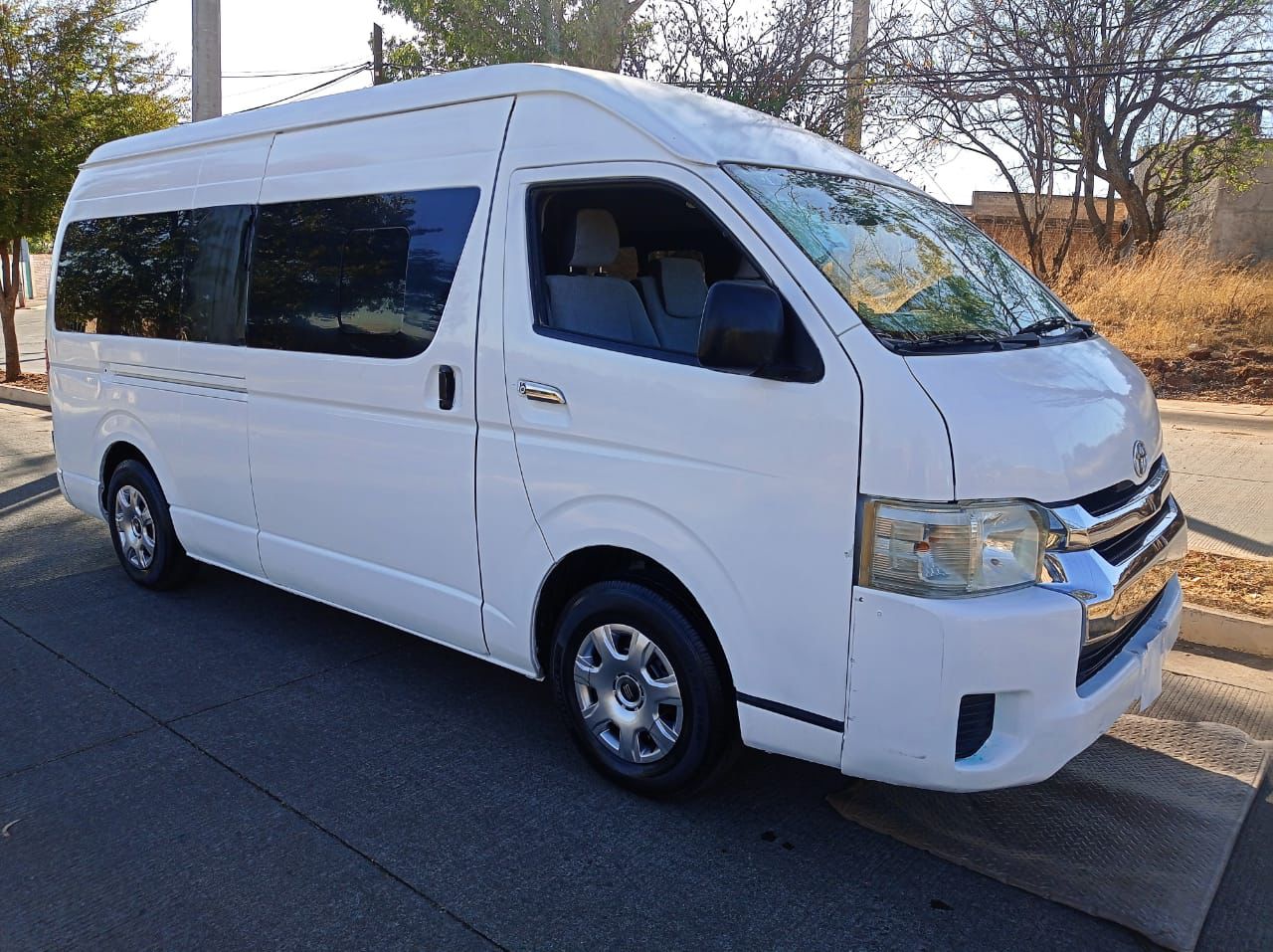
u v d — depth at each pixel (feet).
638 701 11.80
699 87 32.99
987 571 9.25
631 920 9.76
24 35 46.70
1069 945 9.44
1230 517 23.71
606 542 11.40
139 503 19.13
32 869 10.49
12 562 21.43
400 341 13.33
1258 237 72.54
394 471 13.66
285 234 15.08
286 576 15.89
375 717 14.14
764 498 10.07
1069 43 56.70
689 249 14.76
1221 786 12.07
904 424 9.25
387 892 10.16
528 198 12.09
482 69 12.80
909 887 10.29
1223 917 9.80
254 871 10.48
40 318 100.12
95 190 19.62
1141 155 65.46
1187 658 16.30
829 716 9.96
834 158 13.15
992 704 9.50
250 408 15.76
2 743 13.26
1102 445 10.23
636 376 10.93
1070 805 11.71
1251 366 42.70
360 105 14.20
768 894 10.18
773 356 9.64
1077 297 53.06
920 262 12.05
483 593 12.89
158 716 14.11
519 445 12.08
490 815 11.61
